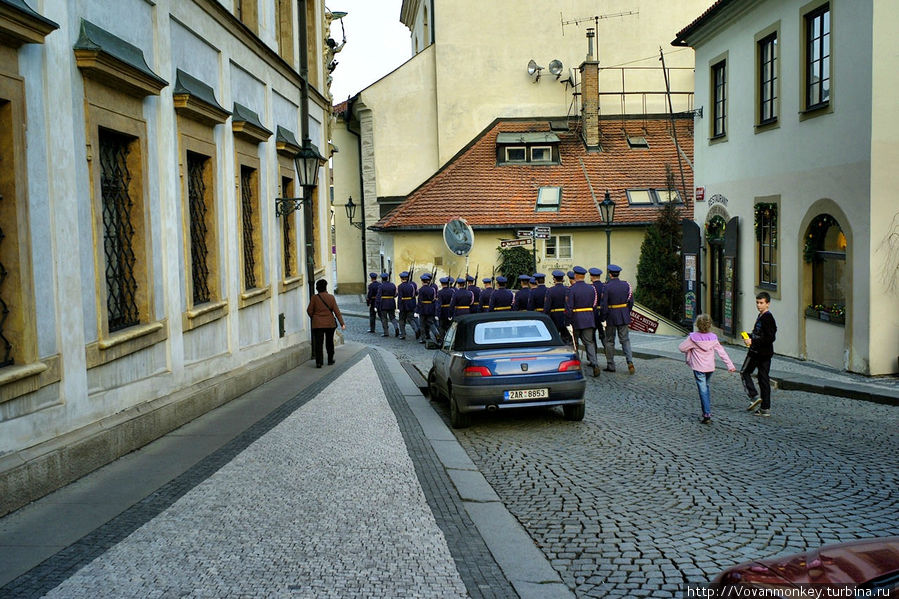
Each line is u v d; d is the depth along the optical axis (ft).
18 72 20.62
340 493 21.99
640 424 34.45
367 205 120.78
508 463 27.43
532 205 104.27
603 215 97.04
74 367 23.40
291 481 23.24
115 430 25.44
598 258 101.86
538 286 63.52
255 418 33.45
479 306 76.79
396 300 96.78
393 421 33.40
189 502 20.85
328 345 55.31
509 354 33.88
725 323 66.13
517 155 110.22
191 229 35.70
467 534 18.75
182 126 33.40
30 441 21.09
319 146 67.05
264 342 46.85
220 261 38.34
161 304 30.86
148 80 28.48
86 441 23.48
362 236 140.97
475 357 33.71
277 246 50.31
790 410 37.91
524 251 101.81
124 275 28.53
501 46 117.80
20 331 20.58
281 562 16.49
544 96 118.32
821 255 52.03
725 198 66.64
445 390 36.60
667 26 117.80
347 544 17.74
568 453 28.84
